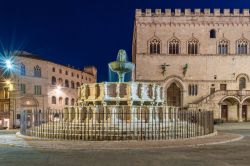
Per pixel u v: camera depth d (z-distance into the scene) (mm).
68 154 18438
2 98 74438
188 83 77375
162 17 78312
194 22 78312
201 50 78062
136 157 17406
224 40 78062
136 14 78438
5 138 27109
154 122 27062
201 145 22094
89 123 26312
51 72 88250
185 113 31734
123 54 34188
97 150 19875
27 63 79062
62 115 28594
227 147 21500
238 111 74125
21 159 16891
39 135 27625
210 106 73250
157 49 78125
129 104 29391
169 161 16312
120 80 34781
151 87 31094
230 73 77625
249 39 77938
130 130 24969
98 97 30344
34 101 80625
